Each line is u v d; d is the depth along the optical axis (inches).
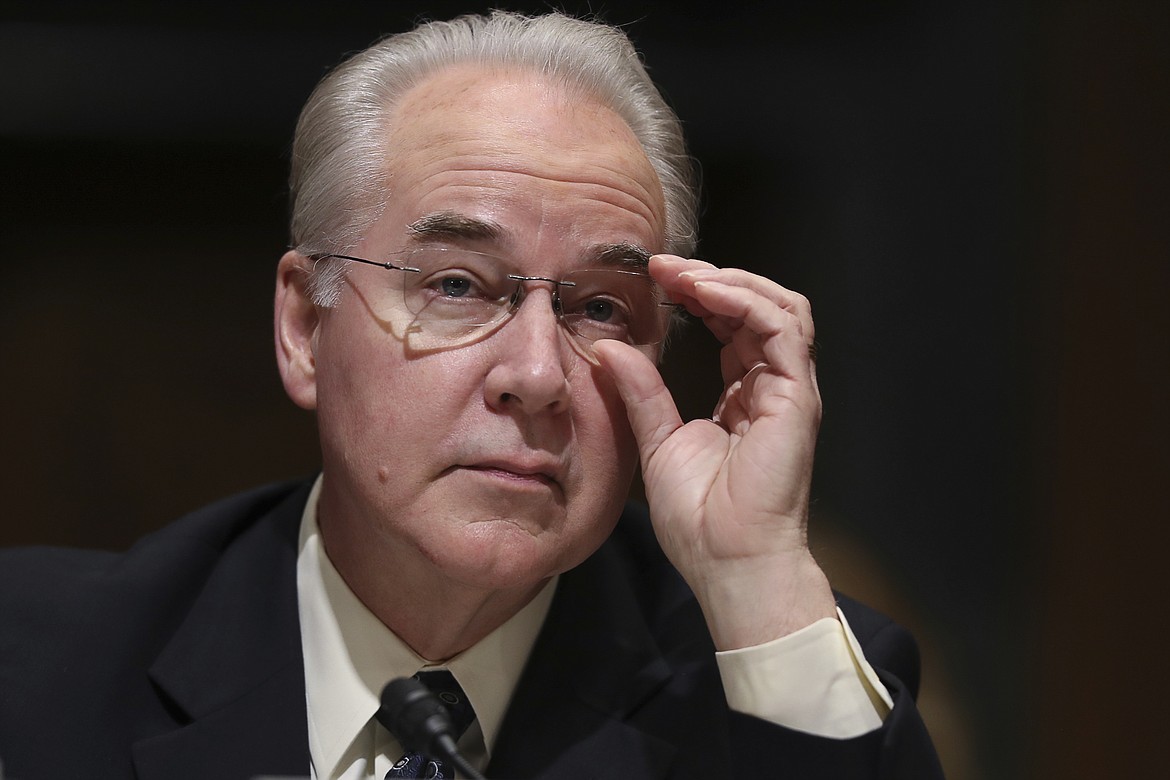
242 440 366.6
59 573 172.2
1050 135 357.1
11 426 357.4
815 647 137.6
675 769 152.6
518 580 139.3
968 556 355.9
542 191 142.4
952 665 350.9
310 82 352.8
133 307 364.2
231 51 346.9
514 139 144.0
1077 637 350.9
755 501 142.2
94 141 356.8
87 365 361.4
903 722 134.9
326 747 150.5
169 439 363.6
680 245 166.4
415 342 140.3
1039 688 349.4
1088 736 346.9
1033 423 357.4
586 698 156.3
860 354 358.9
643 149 157.9
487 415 138.6
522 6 325.4
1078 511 354.3
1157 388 353.1
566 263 143.3
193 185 365.4
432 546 138.7
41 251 359.9
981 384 358.6
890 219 358.9
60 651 155.6
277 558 169.5
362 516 148.2
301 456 369.1
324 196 152.8
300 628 161.0
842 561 353.4
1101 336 357.1
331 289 149.9
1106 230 356.8
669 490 147.3
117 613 161.6
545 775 148.8
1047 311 358.3
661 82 349.7
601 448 146.8
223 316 367.6
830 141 358.0
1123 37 355.3
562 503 142.9
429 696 120.3
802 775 132.6
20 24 335.9
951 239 359.9
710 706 158.2
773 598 140.1
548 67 152.5
